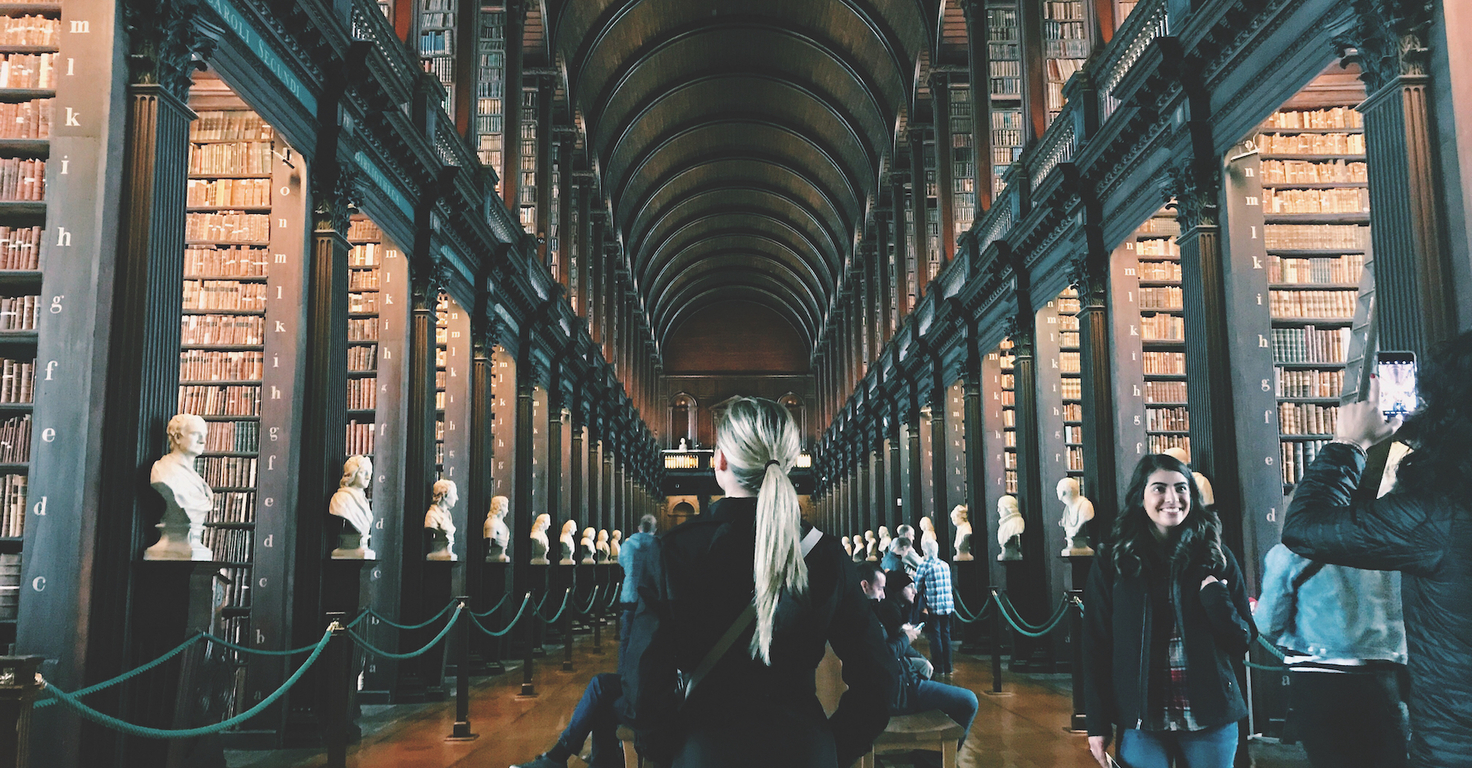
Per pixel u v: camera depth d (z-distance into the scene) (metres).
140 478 5.99
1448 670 1.89
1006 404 15.88
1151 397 11.30
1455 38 5.74
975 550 15.68
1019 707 9.35
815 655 2.16
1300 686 3.69
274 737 7.77
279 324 8.62
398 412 11.06
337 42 8.71
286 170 8.75
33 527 5.69
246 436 8.98
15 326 6.34
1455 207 5.72
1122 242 10.88
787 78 29.47
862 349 32.44
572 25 21.78
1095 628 3.23
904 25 22.14
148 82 6.20
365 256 11.52
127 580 5.87
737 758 2.06
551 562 18.31
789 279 47.38
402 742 7.97
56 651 5.59
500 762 7.11
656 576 2.16
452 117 13.55
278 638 8.13
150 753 5.97
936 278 19.00
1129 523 3.20
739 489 2.28
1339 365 9.09
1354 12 6.43
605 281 31.14
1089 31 11.61
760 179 38.41
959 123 19.45
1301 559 3.70
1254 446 8.45
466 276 13.41
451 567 10.98
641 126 30.83
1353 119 9.45
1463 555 1.88
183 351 9.10
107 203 5.97
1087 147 10.99
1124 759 3.15
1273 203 9.35
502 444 16.05
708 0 25.27
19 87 6.53
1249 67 8.15
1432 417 2.00
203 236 9.33
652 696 2.06
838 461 36.47
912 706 4.33
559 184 22.33
